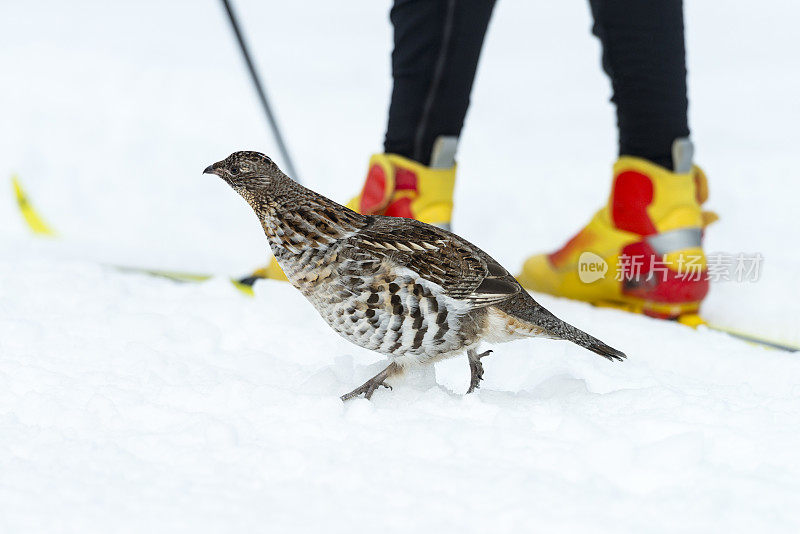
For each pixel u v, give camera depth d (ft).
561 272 23.59
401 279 13.47
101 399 13.65
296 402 13.51
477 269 13.83
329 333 18.31
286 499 10.84
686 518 10.43
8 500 10.66
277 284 20.95
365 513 10.50
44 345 16.71
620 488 11.43
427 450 12.16
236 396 14.01
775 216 34.94
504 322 14.12
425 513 10.52
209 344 17.26
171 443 12.30
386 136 22.91
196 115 54.95
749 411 13.66
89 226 32.65
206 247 30.09
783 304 23.41
